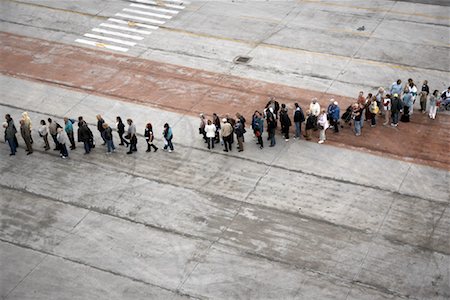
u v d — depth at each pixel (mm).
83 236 22719
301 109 28047
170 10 37844
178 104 29703
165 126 25938
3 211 23969
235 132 26141
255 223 22953
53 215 23719
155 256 21734
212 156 26438
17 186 25234
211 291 20312
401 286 20250
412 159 25781
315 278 20641
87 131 26281
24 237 22781
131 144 26500
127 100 30172
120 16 37375
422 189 24188
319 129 27812
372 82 30703
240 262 21359
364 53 33000
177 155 26547
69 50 34406
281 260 21375
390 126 27812
